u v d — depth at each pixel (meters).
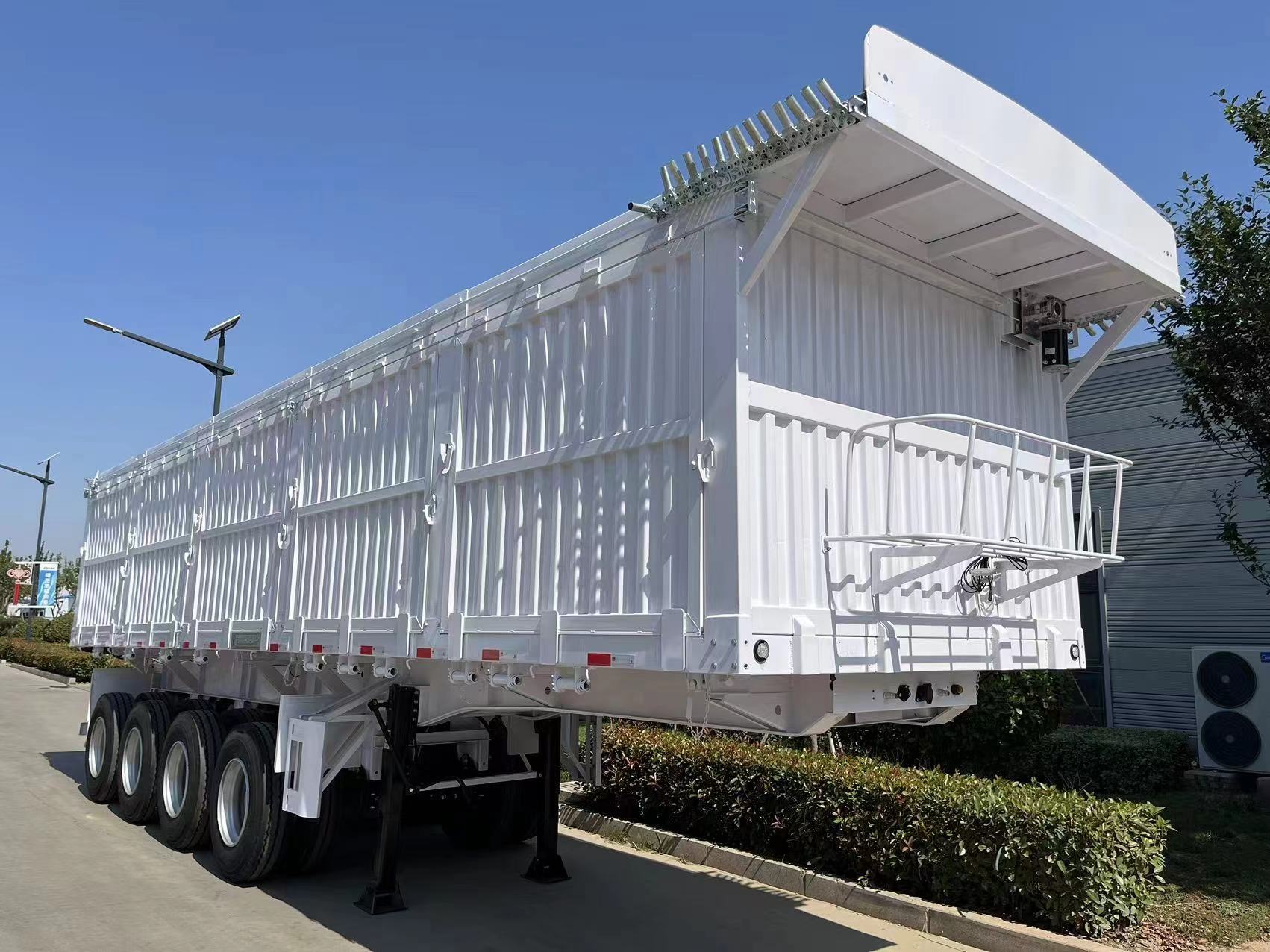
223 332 16.30
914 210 4.32
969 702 4.80
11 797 9.65
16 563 57.28
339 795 6.54
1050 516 5.01
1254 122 6.98
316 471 6.83
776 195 3.95
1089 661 12.35
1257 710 9.02
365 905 5.93
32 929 5.41
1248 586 10.95
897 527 4.38
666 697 4.22
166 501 9.67
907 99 3.55
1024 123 4.13
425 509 5.46
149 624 9.44
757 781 7.14
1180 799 8.82
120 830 8.25
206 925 5.56
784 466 3.85
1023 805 5.53
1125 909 5.23
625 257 4.30
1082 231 4.40
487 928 5.61
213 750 7.32
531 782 7.41
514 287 5.03
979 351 5.13
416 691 5.93
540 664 4.39
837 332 4.24
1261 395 7.19
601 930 5.60
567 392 4.58
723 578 3.56
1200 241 7.19
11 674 28.69
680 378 3.92
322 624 6.34
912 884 6.01
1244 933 5.21
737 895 6.35
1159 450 11.84
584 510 4.35
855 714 4.52
